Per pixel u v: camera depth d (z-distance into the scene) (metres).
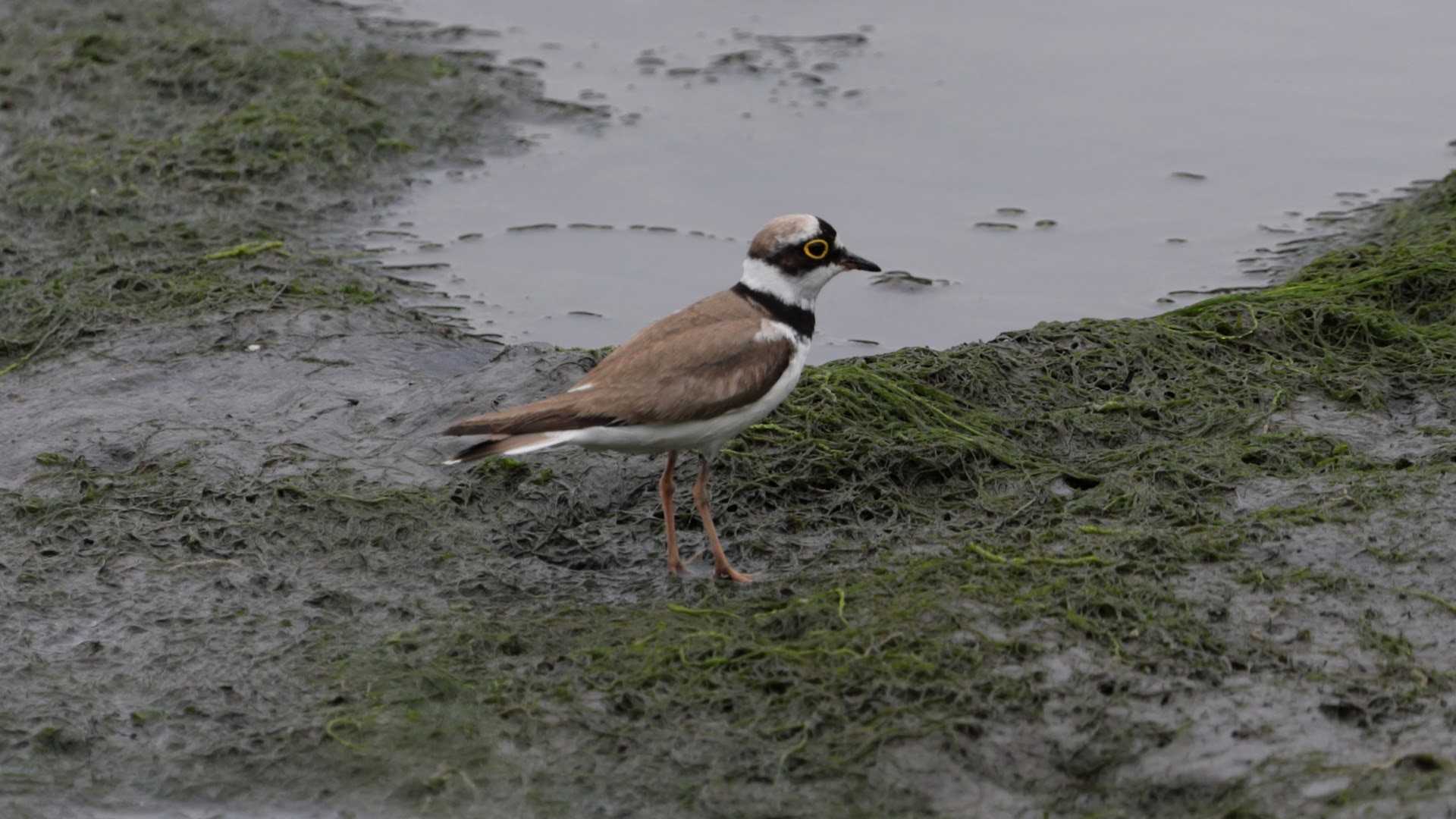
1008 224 19.77
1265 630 11.12
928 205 20.23
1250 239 19.20
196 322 16.72
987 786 10.05
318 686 11.34
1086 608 11.32
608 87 23.53
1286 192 20.23
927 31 25.06
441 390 15.19
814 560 12.56
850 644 11.06
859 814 9.94
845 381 14.53
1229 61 23.66
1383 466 13.10
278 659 11.62
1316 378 14.70
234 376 15.77
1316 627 11.13
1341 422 14.02
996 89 23.16
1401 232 18.47
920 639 11.02
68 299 17.22
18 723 11.12
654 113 22.70
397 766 10.61
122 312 16.98
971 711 10.45
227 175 20.59
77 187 19.95
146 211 19.62
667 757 10.43
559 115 22.67
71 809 10.55
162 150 20.91
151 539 13.06
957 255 19.11
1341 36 24.31
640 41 25.11
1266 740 10.14
